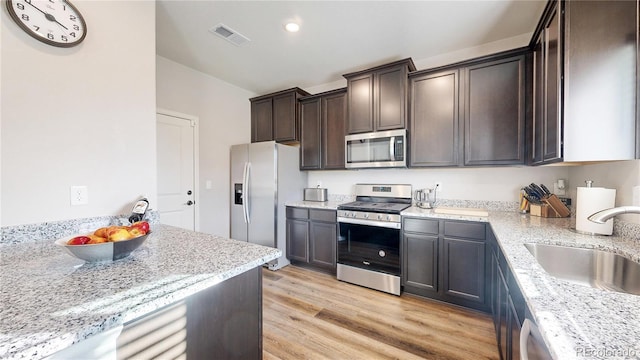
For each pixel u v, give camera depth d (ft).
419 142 8.52
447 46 8.45
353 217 8.80
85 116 4.73
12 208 3.97
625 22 4.04
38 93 4.21
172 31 7.54
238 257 3.42
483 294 6.85
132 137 5.38
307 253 10.16
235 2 6.29
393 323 6.54
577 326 1.94
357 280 8.77
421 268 7.69
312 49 8.62
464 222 7.06
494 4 6.33
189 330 2.86
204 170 10.75
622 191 4.60
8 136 3.93
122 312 2.14
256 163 10.76
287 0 6.22
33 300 2.26
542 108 5.72
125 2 5.30
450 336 6.00
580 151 4.32
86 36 4.72
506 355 4.30
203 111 10.67
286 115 11.62
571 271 4.20
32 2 4.11
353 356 5.39
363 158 9.33
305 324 6.52
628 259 3.67
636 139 3.99
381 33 7.66
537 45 6.28
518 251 3.86
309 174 12.21
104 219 4.93
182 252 3.61
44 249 3.75
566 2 4.42
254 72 10.58
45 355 1.73
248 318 3.52
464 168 8.48
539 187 7.27
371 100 9.19
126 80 5.30
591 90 4.24
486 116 7.52
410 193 9.51
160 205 9.25
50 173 4.33
